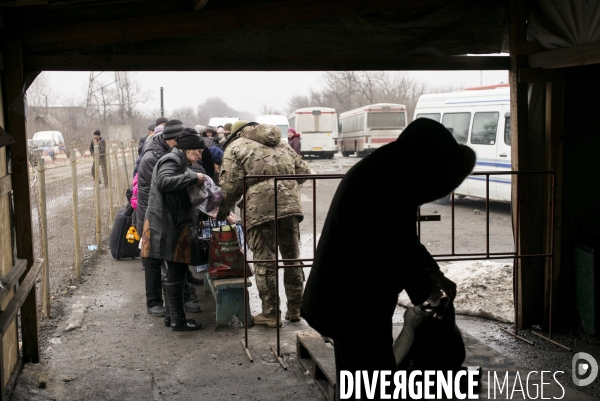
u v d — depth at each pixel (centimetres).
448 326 338
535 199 519
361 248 263
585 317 514
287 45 499
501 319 555
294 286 557
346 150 4062
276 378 434
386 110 3356
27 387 409
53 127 4397
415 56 514
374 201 261
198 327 546
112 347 502
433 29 520
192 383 427
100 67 461
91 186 1625
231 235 558
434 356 336
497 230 1113
